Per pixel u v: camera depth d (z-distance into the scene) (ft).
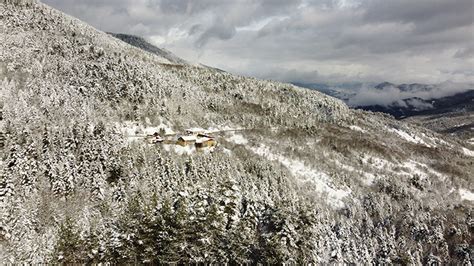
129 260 216.95
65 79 543.80
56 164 342.23
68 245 222.48
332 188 458.50
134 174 353.10
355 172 518.78
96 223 268.00
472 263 360.89
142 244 213.87
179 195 241.35
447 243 386.52
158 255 212.43
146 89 562.66
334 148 583.58
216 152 441.68
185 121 540.93
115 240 219.00
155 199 238.68
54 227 293.43
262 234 225.56
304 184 440.45
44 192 326.24
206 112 601.62
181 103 584.40
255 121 604.90
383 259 334.44
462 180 593.01
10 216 287.07
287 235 217.56
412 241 372.79
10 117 396.16
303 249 222.48
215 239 217.36
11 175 313.32
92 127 414.41
